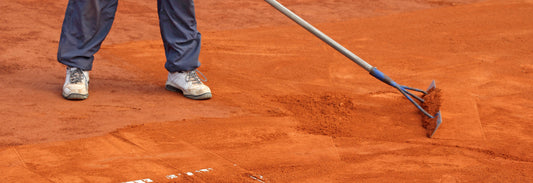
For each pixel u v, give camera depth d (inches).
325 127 236.5
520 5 577.6
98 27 254.8
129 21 435.5
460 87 303.7
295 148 212.1
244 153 204.7
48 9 451.5
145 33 403.2
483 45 407.8
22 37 362.9
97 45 258.7
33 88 265.4
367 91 290.8
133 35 394.6
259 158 200.8
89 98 257.1
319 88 293.3
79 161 190.4
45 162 188.1
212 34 410.6
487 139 229.9
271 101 268.5
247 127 231.5
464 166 201.3
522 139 231.3
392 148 216.7
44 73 292.4
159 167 189.0
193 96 265.3
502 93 296.0
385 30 450.0
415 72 332.5
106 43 367.2
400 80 314.0
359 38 419.2
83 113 237.0
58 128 218.5
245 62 339.3
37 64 307.9
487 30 458.9
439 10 544.1
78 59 254.1
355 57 246.8
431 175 192.2
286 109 258.1
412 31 449.1
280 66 333.4
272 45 385.4
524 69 346.9
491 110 266.4
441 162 204.2
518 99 286.0
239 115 246.5
